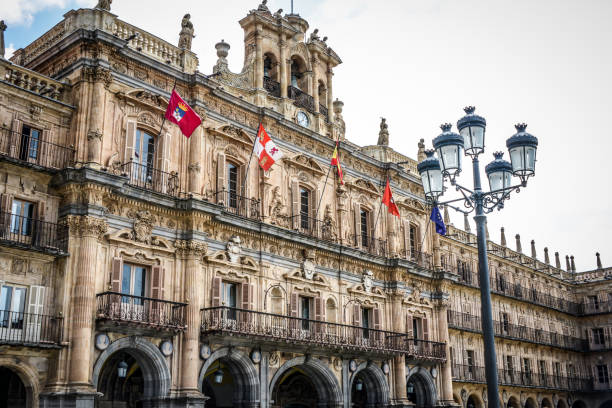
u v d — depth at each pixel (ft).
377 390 147.95
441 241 202.28
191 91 122.11
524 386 212.02
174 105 109.19
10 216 95.81
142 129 114.52
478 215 66.54
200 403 106.11
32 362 92.73
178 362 107.96
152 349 104.83
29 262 95.96
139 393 120.37
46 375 93.91
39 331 93.71
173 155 117.39
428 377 163.02
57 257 98.12
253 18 142.51
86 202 100.12
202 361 111.14
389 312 157.17
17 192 97.50
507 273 236.43
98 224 100.01
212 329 109.81
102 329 98.22
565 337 253.44
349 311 145.38
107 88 108.58
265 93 138.31
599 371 260.21
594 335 267.59
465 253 214.48
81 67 106.93
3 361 89.61
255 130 133.59
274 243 130.72
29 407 92.07
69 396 91.45
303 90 152.87
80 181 99.76
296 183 139.64
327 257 143.23
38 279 96.37
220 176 123.44
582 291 276.82
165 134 115.85
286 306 130.31
